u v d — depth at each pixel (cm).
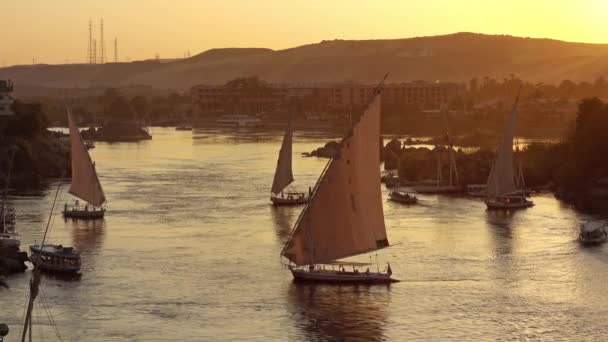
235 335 9819
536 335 9806
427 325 10138
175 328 10012
